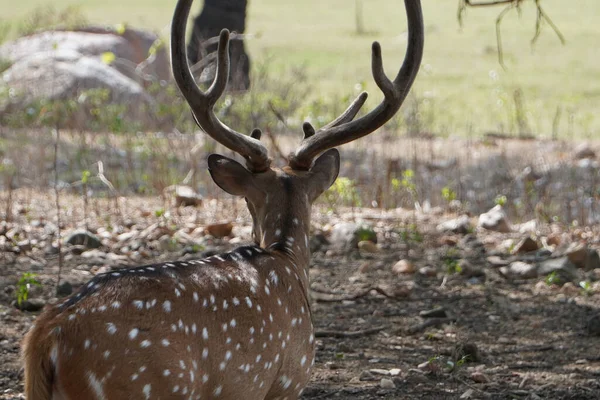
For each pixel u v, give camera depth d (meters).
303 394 8.45
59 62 24.33
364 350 9.59
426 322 10.30
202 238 13.21
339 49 44.69
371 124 7.36
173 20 6.90
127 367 5.59
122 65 26.06
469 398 8.40
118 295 5.73
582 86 35.75
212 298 6.08
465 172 19.97
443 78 37.25
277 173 7.41
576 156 21.84
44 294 10.66
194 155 17.97
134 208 15.11
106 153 18.97
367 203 16.56
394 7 63.56
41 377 5.53
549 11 57.16
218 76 6.93
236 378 6.16
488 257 12.82
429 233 13.79
